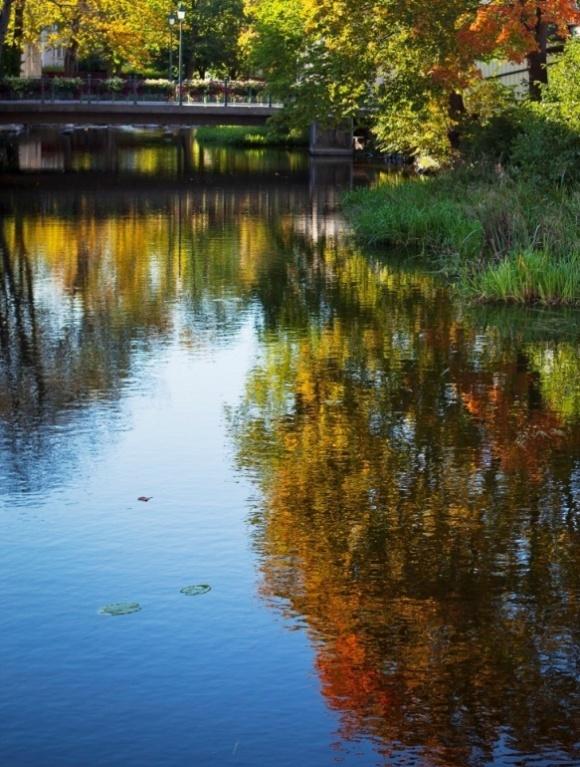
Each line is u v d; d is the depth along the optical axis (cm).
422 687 725
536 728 680
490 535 962
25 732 678
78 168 5422
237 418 1309
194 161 6019
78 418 1310
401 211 2928
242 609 825
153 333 1781
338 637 785
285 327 1833
